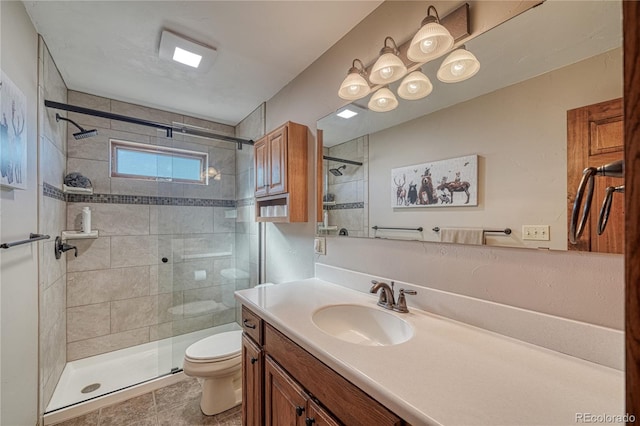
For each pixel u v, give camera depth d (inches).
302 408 38.1
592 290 30.4
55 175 76.3
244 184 112.7
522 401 23.8
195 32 62.6
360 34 59.6
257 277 103.7
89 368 88.9
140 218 102.2
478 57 40.5
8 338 47.2
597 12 30.6
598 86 30.4
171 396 76.5
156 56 71.8
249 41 65.8
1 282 44.7
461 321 41.7
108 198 96.6
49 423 65.0
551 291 33.4
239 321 113.3
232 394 71.9
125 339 98.3
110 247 96.6
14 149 47.9
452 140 43.9
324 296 56.4
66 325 87.8
